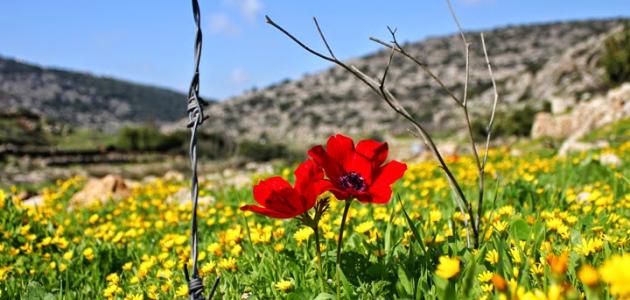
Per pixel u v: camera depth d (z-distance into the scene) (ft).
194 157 6.79
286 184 7.30
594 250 7.60
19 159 167.53
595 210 13.24
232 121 448.24
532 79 277.85
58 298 10.65
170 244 13.24
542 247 8.32
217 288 8.91
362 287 7.81
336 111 441.68
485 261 7.89
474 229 8.93
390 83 464.65
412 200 18.76
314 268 9.39
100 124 508.94
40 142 228.22
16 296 11.37
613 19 570.05
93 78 643.86
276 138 378.53
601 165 22.86
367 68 528.22
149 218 22.68
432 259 8.51
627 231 10.43
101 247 14.61
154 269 12.23
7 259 14.28
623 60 149.28
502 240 7.38
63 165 165.27
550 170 24.38
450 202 17.16
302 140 360.07
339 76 531.09
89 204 26.84
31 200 30.35
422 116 337.52
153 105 626.23
